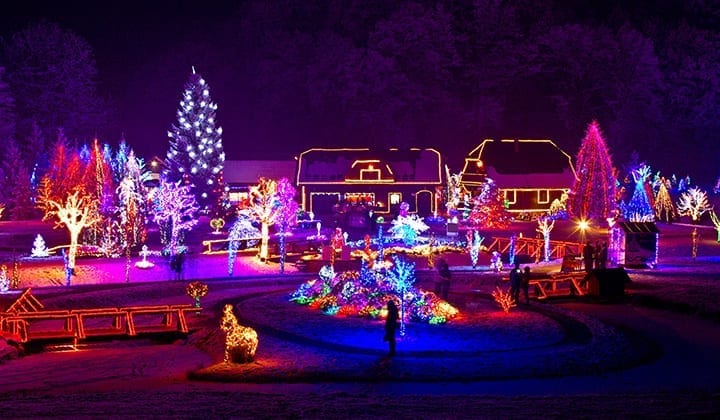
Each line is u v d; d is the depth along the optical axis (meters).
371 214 68.75
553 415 13.45
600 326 26.03
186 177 79.69
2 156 99.56
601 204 62.22
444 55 114.56
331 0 119.94
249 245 52.28
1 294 35.62
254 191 47.88
